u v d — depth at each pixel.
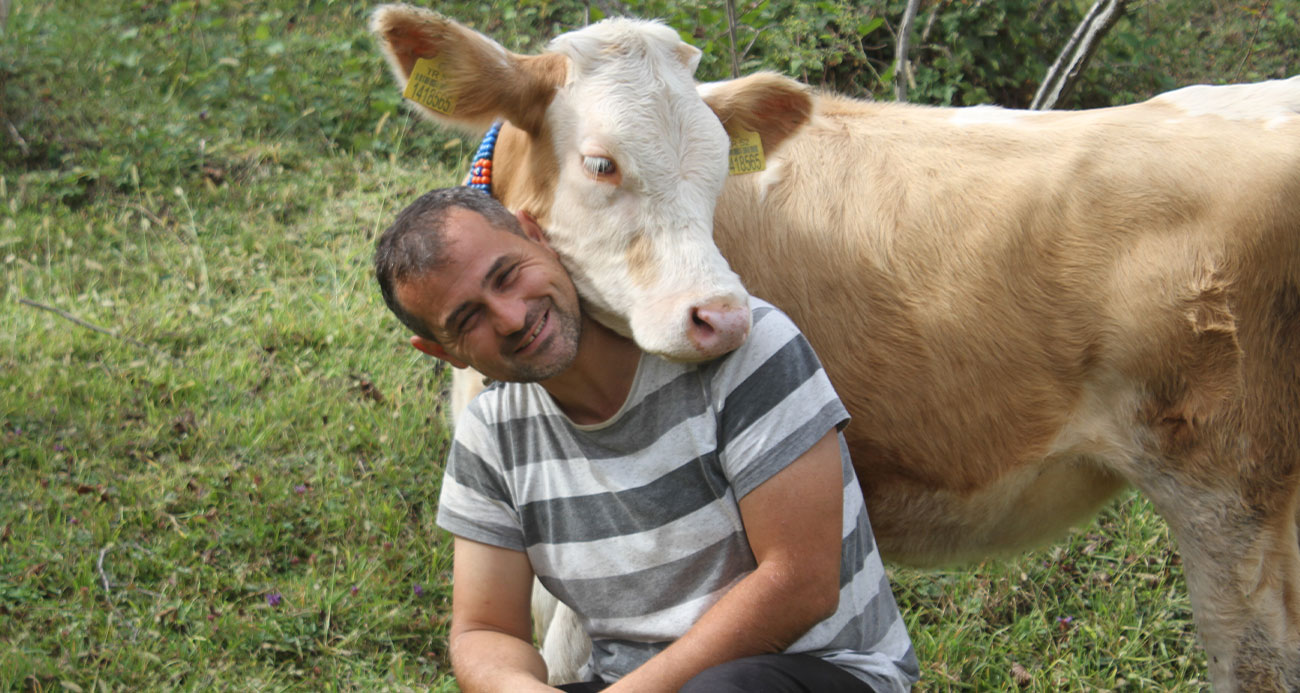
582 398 1.92
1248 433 2.58
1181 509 2.66
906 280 2.72
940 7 5.98
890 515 2.88
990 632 3.41
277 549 3.43
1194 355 2.56
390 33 2.28
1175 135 2.64
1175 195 2.57
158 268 4.85
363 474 3.73
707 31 5.05
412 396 4.11
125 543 3.34
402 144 5.89
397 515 3.56
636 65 2.17
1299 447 2.61
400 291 1.82
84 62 6.17
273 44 6.25
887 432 2.78
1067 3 6.32
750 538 1.86
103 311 4.50
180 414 3.93
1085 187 2.64
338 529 3.50
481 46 2.22
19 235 4.94
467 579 2.07
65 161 5.46
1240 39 6.68
